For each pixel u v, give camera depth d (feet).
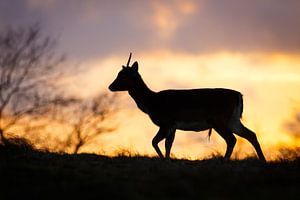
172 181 92.89
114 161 114.73
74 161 113.29
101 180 95.30
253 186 91.97
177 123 129.18
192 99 128.57
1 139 124.47
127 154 125.39
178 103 128.98
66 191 90.63
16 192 91.50
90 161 114.21
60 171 101.14
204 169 101.65
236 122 127.95
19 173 100.27
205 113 128.16
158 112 130.21
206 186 91.04
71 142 151.84
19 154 118.42
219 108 127.44
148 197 87.35
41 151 124.57
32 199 89.10
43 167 104.83
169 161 116.06
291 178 95.81
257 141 126.41
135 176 98.84
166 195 87.86
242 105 129.08
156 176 97.81
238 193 88.38
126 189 88.84
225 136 127.24
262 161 113.60
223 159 119.34
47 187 93.25
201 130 130.31
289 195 87.30
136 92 134.10
